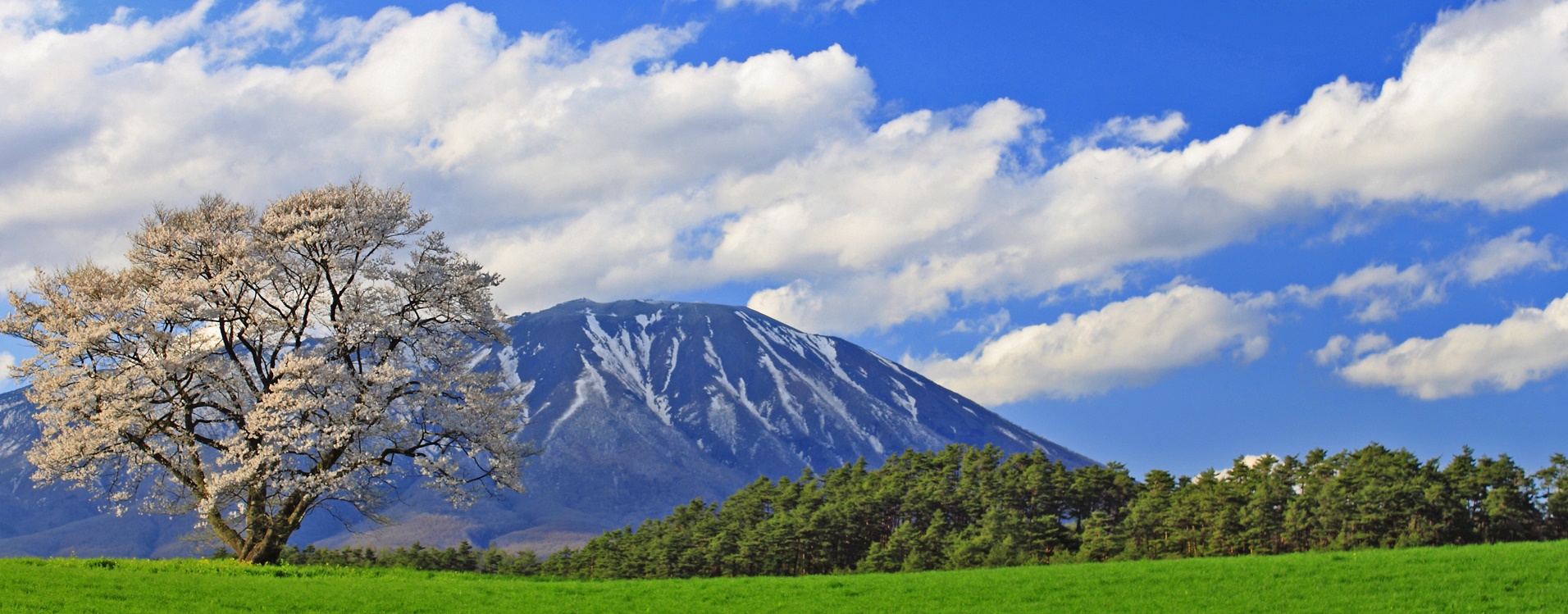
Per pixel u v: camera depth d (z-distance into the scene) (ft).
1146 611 113.80
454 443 141.79
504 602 117.60
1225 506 312.50
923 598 124.77
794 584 136.56
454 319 145.59
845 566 376.68
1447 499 284.20
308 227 136.36
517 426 144.15
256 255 135.33
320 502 137.59
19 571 114.93
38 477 129.49
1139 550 320.09
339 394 130.52
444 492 138.92
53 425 131.34
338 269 138.51
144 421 129.29
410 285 142.00
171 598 106.01
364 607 109.40
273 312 139.33
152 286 136.26
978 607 118.73
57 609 98.02
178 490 139.13
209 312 133.39
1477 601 111.34
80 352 127.13
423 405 139.03
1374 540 278.05
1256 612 111.34
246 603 106.83
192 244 135.85
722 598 124.67
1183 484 389.80
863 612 116.37
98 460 131.34
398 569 144.77
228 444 130.52
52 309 131.75
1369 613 108.78
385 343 140.77
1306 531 295.48
